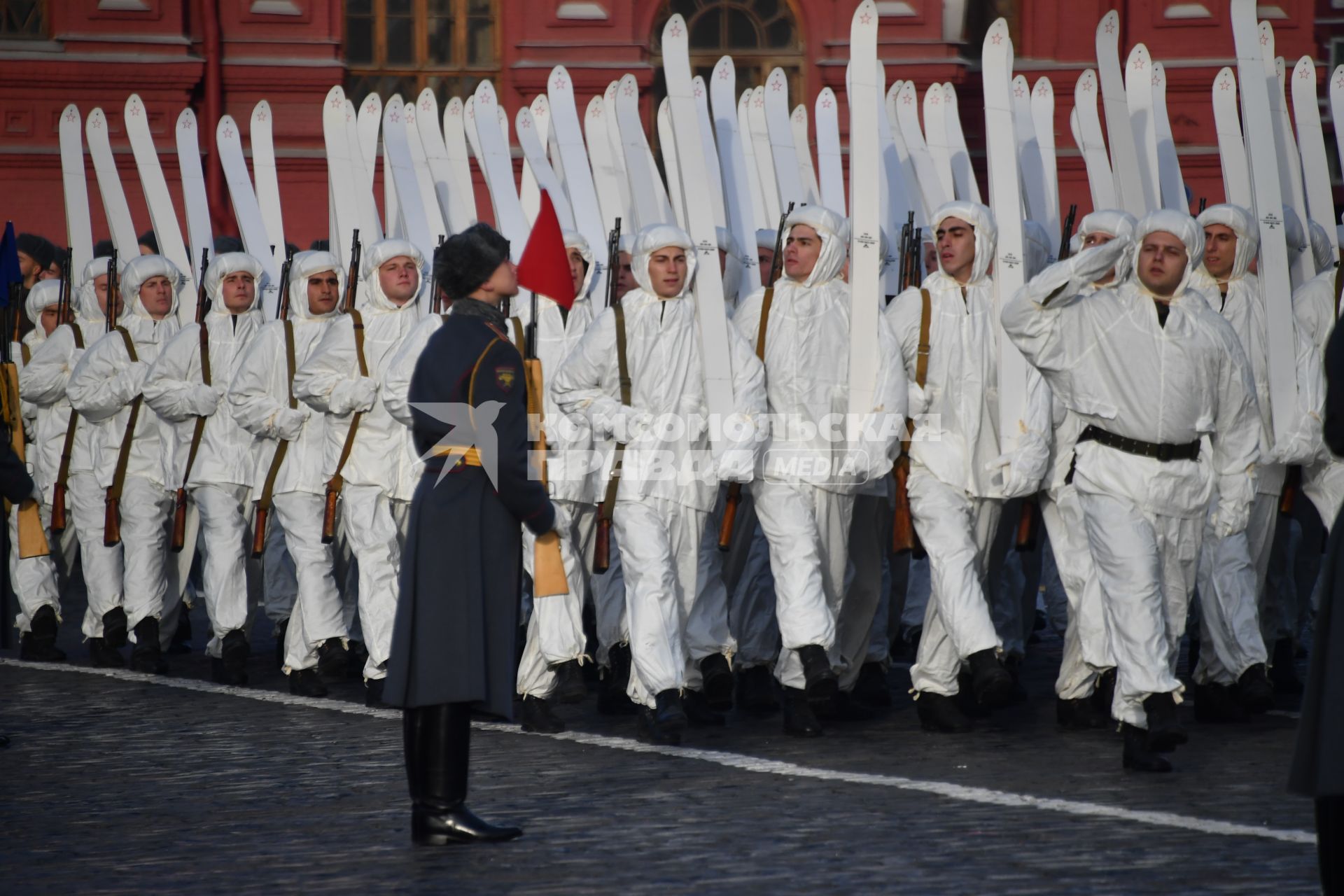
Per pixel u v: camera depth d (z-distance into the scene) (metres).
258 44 55.12
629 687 23.05
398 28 56.56
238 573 28.48
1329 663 14.18
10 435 26.30
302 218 55.56
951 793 19.52
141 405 29.92
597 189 32.28
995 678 22.47
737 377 23.38
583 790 19.94
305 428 27.89
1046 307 20.89
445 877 16.39
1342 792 13.96
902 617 29.28
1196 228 20.86
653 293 23.62
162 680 28.88
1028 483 23.12
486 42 56.56
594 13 55.56
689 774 20.77
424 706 17.55
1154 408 20.77
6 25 54.09
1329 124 55.09
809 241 23.97
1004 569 26.30
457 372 17.75
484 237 18.14
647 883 16.05
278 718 25.25
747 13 56.00
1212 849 16.89
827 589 23.91
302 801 19.81
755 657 25.50
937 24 55.12
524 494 17.78
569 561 24.50
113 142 54.44
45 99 54.47
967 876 16.09
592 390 23.55
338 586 29.17
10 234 31.66
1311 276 28.48
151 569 29.77
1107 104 28.14
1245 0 25.64
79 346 31.73
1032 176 31.22
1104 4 55.25
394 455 26.62
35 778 21.19
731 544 25.33
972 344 23.88
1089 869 16.22
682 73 24.69
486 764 21.50
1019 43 55.75
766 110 31.44
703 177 24.12
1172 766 20.81
